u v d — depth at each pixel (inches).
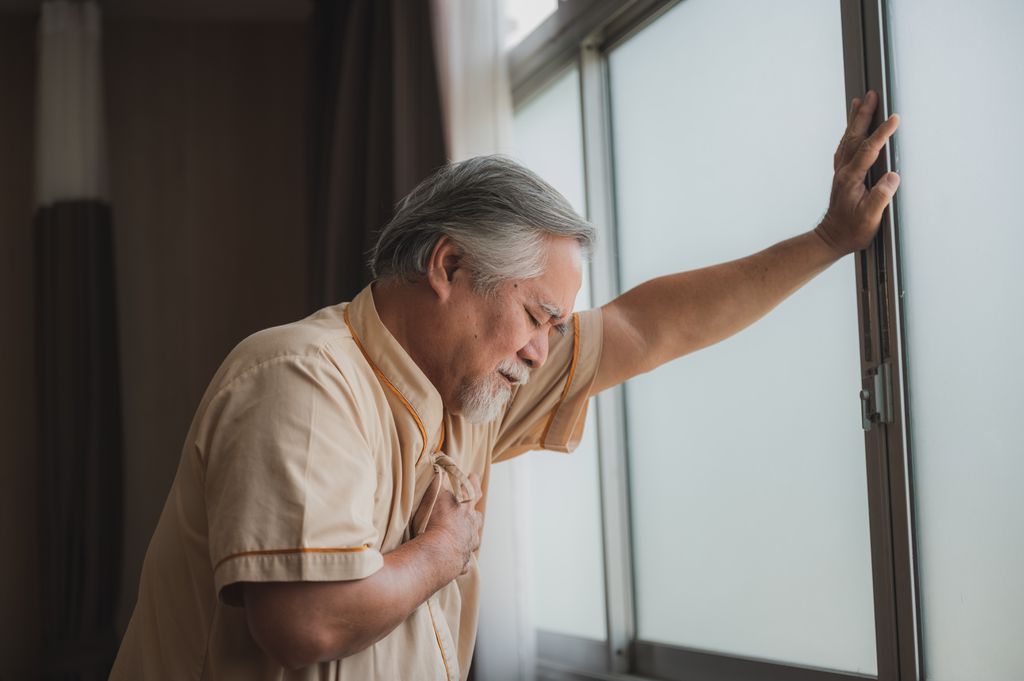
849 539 61.4
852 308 61.0
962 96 52.2
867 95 56.7
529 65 101.4
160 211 154.4
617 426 86.7
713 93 74.7
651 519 83.1
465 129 97.8
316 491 39.8
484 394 48.4
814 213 64.3
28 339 146.6
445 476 50.1
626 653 85.6
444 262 47.5
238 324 154.5
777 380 67.7
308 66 153.2
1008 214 49.4
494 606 88.9
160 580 45.7
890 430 56.3
